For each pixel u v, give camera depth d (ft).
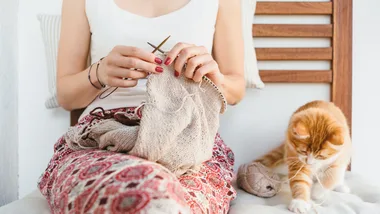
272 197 3.03
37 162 4.33
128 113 2.39
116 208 1.17
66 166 1.65
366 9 4.24
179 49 1.99
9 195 4.09
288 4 4.16
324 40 4.25
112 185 1.23
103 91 2.74
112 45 2.81
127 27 2.80
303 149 2.97
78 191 1.32
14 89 4.24
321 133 2.95
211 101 2.05
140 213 1.15
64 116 4.30
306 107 3.54
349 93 4.15
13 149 4.22
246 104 4.24
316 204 2.70
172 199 1.20
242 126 4.25
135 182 1.23
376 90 4.24
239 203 2.85
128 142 1.74
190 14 2.87
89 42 3.12
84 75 2.61
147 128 1.72
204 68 1.98
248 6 4.00
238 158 4.25
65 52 3.01
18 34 4.30
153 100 1.80
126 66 1.99
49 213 2.24
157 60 1.97
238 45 3.21
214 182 2.27
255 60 3.95
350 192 3.11
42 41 4.30
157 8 2.93
